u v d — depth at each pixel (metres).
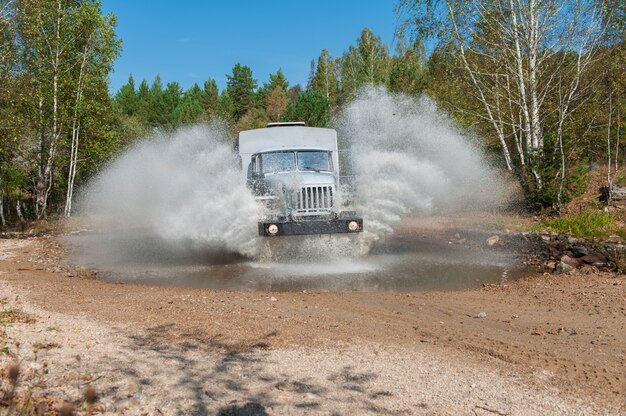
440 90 22.08
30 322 6.09
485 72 18.77
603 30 16.95
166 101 64.94
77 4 25.03
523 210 18.45
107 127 28.56
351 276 9.75
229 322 6.32
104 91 26.56
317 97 36.56
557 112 18.09
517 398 4.11
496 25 18.00
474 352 5.28
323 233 10.76
